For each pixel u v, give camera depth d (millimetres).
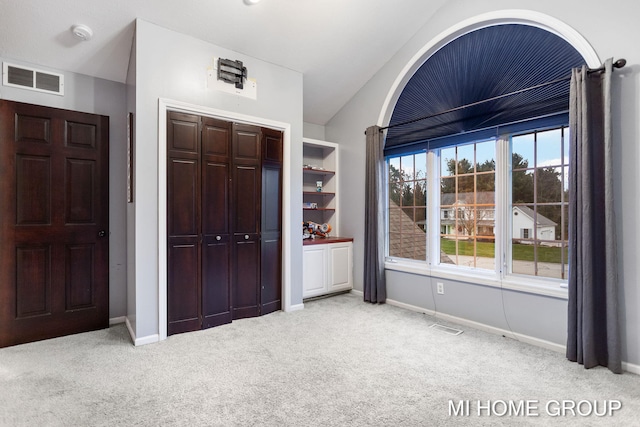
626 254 2270
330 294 4320
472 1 3125
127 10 2613
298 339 2840
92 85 3148
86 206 3057
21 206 2758
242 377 2182
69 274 2965
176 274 2912
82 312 3018
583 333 2309
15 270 2719
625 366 2266
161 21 2768
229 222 3244
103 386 2053
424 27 3557
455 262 3492
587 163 2289
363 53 3734
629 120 2246
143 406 1847
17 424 1677
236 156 3277
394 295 3895
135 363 2369
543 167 2818
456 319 3293
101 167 3137
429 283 3543
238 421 1722
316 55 3572
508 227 3012
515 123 2889
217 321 3160
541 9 2662
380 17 3320
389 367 2332
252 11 2883
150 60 2752
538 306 2719
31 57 2803
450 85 3398
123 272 3303
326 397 1951
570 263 2396
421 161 3803
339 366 2344
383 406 1863
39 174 2836
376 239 3922
